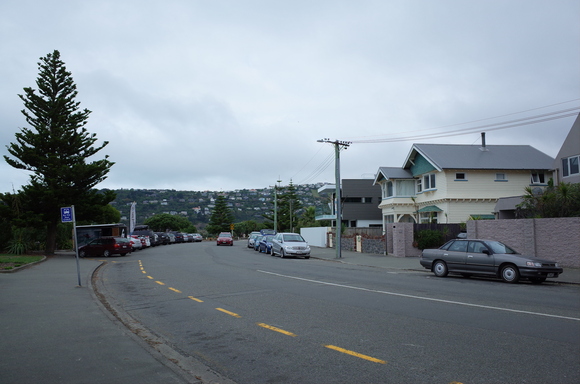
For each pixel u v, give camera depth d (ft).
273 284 46.29
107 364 19.08
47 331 25.17
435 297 37.32
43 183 99.86
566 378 17.22
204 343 23.39
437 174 111.14
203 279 51.42
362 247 103.96
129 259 89.25
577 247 60.03
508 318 28.43
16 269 62.23
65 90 102.37
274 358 20.42
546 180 110.93
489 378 17.29
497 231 69.67
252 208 425.28
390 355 20.47
